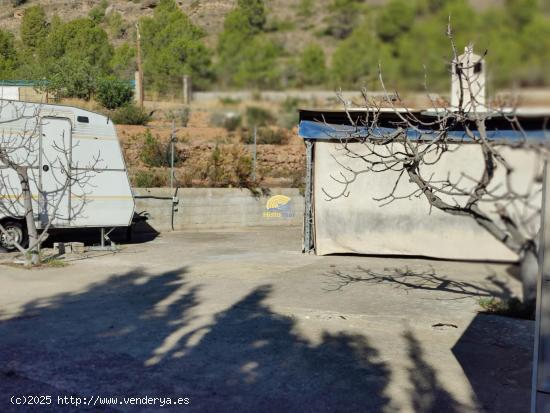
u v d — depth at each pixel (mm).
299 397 4453
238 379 4828
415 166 5574
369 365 5238
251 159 18688
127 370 5008
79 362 5191
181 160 18031
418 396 4500
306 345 5820
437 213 11352
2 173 10844
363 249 11789
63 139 11406
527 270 7000
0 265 9930
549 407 2941
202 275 9594
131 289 8422
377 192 11664
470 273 10008
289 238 15219
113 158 12117
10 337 5941
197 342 5863
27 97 11906
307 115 10859
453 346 5871
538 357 2979
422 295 8195
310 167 12016
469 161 10680
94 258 11094
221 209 17578
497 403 4379
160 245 13406
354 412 4184
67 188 11523
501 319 6930
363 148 11570
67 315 6875
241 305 7500
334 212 11914
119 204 12250
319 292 8359
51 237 13930
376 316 6988
